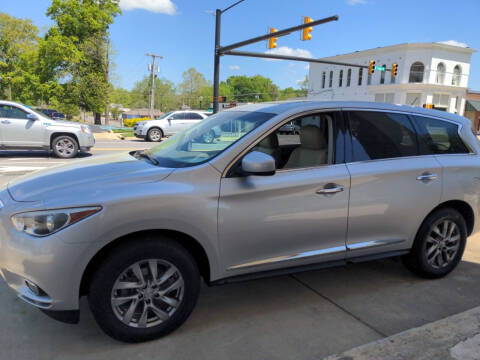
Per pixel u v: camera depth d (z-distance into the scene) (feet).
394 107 11.49
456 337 8.23
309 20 50.29
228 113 11.75
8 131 35.63
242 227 8.87
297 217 9.42
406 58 130.00
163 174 8.50
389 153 10.85
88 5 136.36
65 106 139.44
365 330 9.18
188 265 8.45
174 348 8.27
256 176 9.04
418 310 10.19
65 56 133.69
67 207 7.50
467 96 140.67
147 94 358.23
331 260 10.25
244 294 10.91
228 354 8.11
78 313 7.91
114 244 7.98
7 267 7.86
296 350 8.32
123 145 57.31
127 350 8.17
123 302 8.06
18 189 8.60
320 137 10.14
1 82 167.22
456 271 12.87
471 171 11.94
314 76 167.84
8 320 9.16
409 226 11.11
